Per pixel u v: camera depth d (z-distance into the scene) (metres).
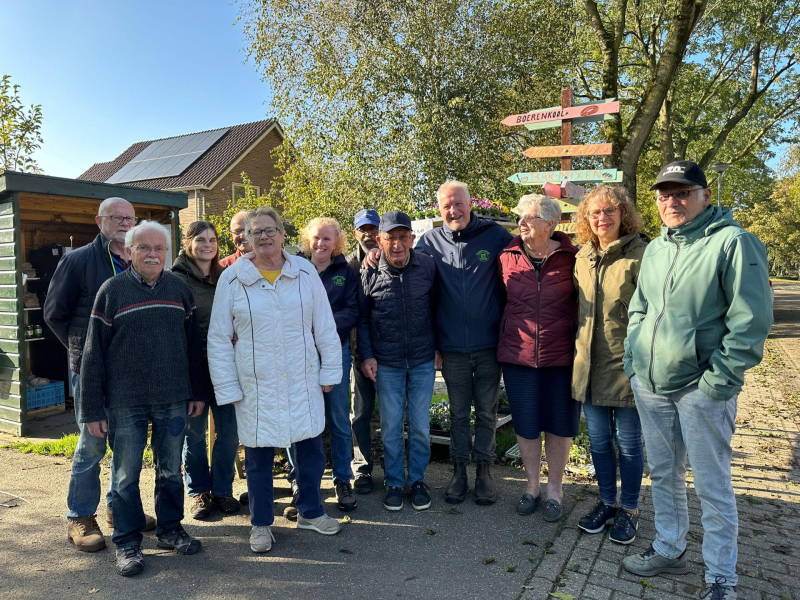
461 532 3.20
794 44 14.71
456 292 3.52
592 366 3.04
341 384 3.56
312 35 11.99
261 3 12.18
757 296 2.26
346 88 11.64
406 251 3.43
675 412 2.61
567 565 2.82
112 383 2.76
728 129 16.59
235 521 3.38
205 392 3.13
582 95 16.62
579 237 3.22
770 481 4.03
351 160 11.63
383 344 3.52
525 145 12.83
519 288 3.34
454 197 3.50
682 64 15.93
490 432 3.64
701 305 2.41
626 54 16.91
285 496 3.76
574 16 12.57
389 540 3.11
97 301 2.74
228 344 2.94
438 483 3.98
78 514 3.05
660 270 2.58
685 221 2.51
